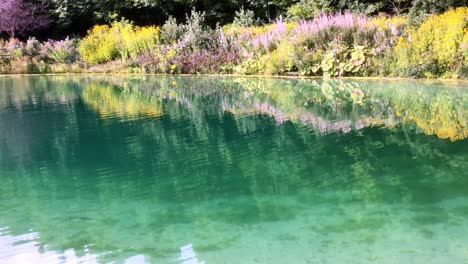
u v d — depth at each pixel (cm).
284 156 440
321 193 337
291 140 500
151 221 304
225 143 503
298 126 571
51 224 307
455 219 281
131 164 441
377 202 314
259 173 392
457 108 623
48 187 386
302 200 326
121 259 254
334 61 1047
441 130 508
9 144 552
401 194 326
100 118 698
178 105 793
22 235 292
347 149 452
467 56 843
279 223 289
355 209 304
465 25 870
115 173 416
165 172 410
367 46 1038
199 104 793
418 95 740
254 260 244
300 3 1717
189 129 588
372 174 372
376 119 586
